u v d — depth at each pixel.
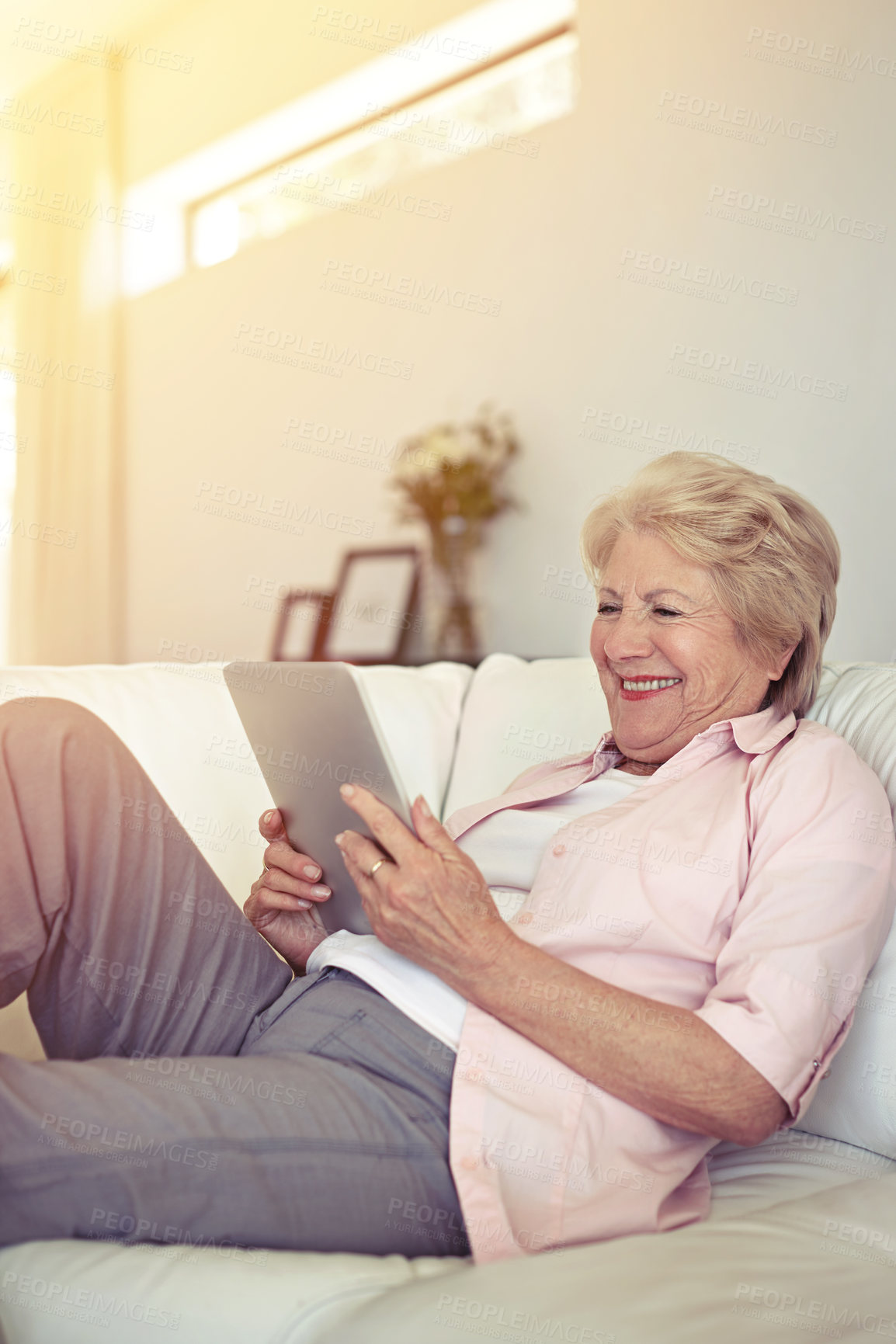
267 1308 0.67
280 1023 0.98
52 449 5.28
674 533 1.12
